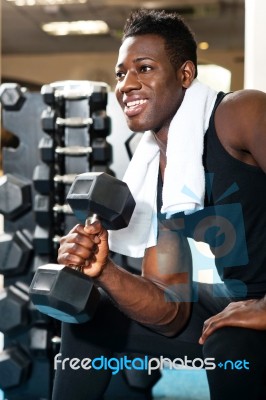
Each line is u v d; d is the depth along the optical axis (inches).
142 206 58.4
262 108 49.9
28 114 87.4
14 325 85.7
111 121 86.2
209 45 382.6
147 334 54.5
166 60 53.3
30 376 86.9
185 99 54.1
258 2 98.6
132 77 53.3
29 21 332.2
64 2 295.7
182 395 88.7
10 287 87.6
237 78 397.4
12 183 86.6
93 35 361.4
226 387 48.2
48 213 85.2
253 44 99.3
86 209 50.8
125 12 311.7
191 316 55.7
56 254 87.4
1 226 155.9
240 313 49.1
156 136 56.6
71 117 86.5
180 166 53.1
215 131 52.3
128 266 83.4
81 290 48.4
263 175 51.9
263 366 48.7
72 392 53.1
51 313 50.4
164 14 54.9
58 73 412.2
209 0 290.2
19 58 413.1
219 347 48.3
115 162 86.5
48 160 85.2
